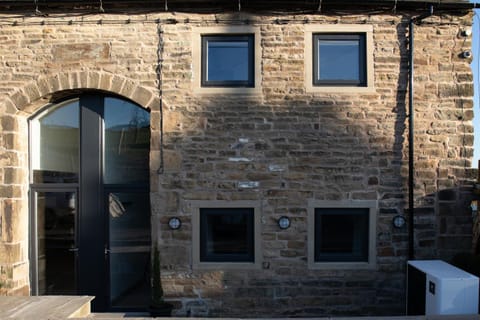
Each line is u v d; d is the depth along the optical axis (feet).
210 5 16.89
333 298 16.76
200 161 16.89
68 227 18.16
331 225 17.10
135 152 18.11
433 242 16.81
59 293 18.04
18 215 17.24
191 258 16.81
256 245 16.76
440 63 16.97
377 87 16.90
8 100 17.02
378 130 16.85
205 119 16.90
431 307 13.66
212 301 16.79
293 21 16.94
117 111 18.22
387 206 16.80
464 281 13.03
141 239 17.98
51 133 18.44
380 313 16.72
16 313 12.94
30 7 16.97
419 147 16.89
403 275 16.76
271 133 16.84
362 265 16.75
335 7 16.83
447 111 16.92
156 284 16.19
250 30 16.94
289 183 16.79
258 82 16.89
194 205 16.84
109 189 17.98
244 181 16.84
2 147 17.06
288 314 16.75
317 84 17.08
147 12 17.02
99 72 16.98
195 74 16.96
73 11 17.03
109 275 17.92
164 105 16.92
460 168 16.89
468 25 17.01
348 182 16.80
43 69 17.04
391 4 16.57
